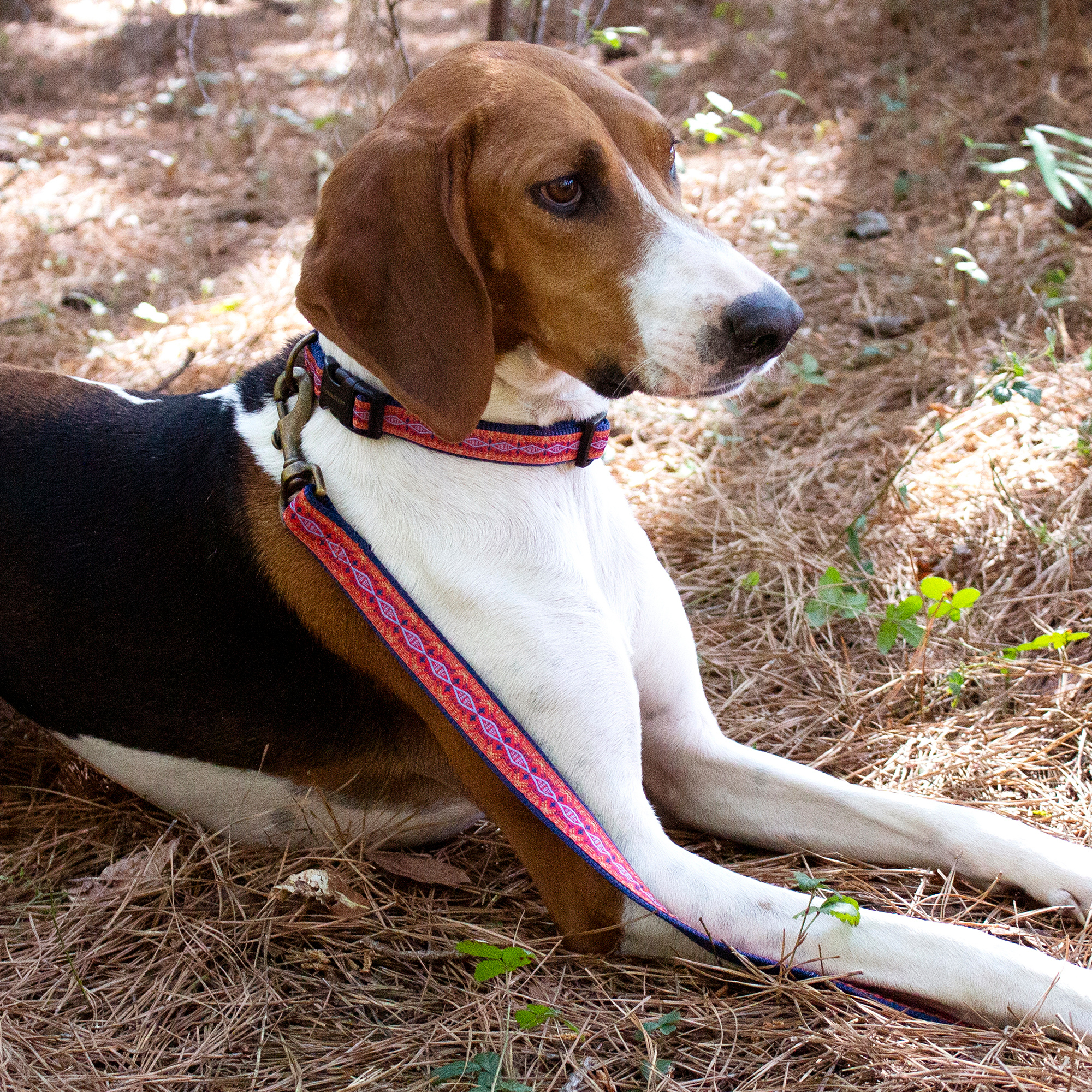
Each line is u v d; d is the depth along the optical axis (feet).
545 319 5.07
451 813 5.51
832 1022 4.93
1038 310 7.52
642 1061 4.91
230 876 5.46
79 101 13.57
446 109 5.02
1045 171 6.41
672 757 5.60
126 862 5.47
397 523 5.18
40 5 16.75
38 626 5.47
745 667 6.23
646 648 5.47
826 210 9.50
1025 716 5.86
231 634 5.33
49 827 5.69
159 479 5.42
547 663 5.13
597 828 5.09
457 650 5.15
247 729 5.38
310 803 5.47
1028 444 6.86
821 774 5.53
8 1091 4.89
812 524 6.74
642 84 12.17
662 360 4.99
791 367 7.29
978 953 4.97
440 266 4.99
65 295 9.26
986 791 5.66
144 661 5.40
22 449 5.55
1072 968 4.95
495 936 5.21
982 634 6.18
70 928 5.32
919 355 7.53
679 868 5.11
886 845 5.42
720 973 5.10
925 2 11.84
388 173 4.99
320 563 5.23
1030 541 6.46
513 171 4.96
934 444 6.97
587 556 5.30
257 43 14.94
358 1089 4.89
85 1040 5.04
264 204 10.70
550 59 5.11
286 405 5.33
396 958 5.21
